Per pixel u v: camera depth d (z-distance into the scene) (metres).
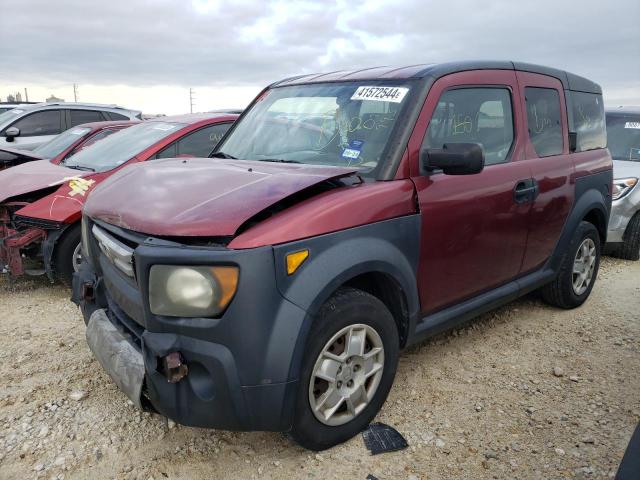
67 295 5.23
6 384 3.50
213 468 2.72
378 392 2.97
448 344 4.14
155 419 3.12
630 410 3.25
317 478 2.65
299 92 3.85
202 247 2.38
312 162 3.30
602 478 2.66
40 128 10.33
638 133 7.75
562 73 4.61
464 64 3.58
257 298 2.37
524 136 3.97
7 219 5.14
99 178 5.25
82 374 3.64
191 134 5.86
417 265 3.10
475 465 2.75
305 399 2.60
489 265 3.66
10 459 2.76
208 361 2.39
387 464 2.75
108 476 2.65
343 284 2.88
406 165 3.05
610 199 5.10
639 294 5.44
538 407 3.28
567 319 4.69
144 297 2.44
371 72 3.63
